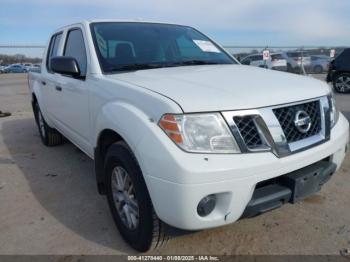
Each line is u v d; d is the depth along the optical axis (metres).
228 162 1.90
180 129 1.91
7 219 2.95
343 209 2.94
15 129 6.59
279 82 2.40
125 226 2.48
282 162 2.03
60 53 3.80
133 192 2.31
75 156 4.64
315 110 2.35
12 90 15.12
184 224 1.92
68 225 2.82
